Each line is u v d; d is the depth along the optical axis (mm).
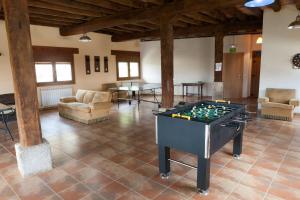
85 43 8312
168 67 4996
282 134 4414
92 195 2508
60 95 7676
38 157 2980
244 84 9078
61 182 2789
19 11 2643
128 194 2518
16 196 2506
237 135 3238
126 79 10188
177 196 2465
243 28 6691
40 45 7059
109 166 3209
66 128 5164
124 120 5816
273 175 2857
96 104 5520
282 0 4684
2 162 3391
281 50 5848
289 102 5449
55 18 6227
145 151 3742
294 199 2367
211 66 9289
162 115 2701
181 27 7770
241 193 2492
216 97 7445
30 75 2812
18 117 2883
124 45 9938
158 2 4672
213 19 6746
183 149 2551
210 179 2785
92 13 5652
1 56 6324
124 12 5387
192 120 2422
